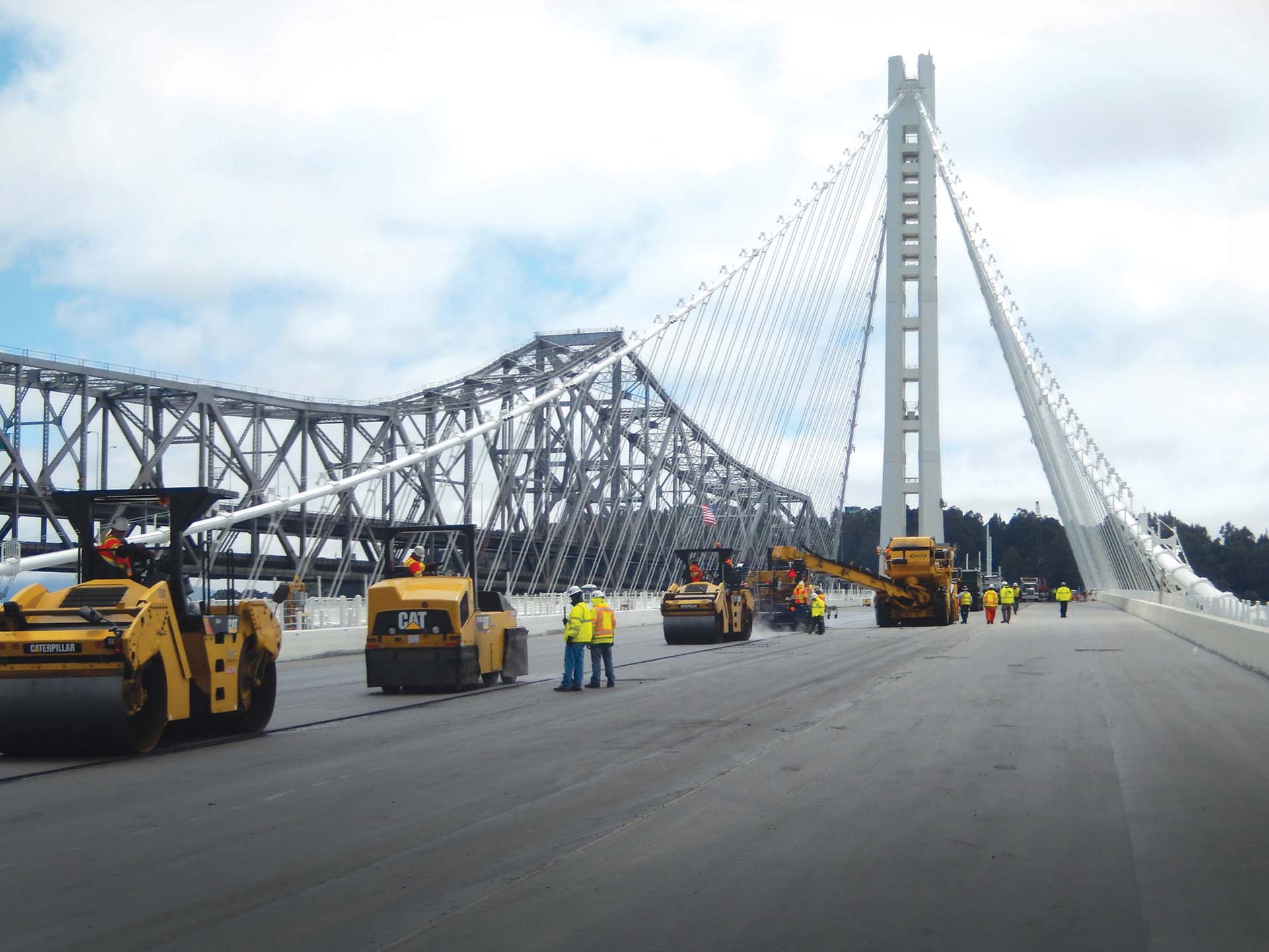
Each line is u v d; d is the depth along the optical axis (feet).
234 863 23.66
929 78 268.21
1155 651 86.12
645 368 229.25
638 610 168.25
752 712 49.57
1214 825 26.68
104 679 37.11
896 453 252.21
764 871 22.75
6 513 134.51
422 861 23.70
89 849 24.98
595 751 38.60
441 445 140.97
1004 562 514.68
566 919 19.74
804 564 137.69
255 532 142.72
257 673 45.57
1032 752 37.14
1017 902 20.63
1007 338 230.89
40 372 135.85
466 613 61.52
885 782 32.12
